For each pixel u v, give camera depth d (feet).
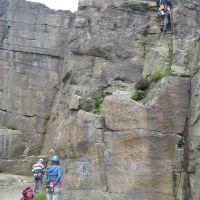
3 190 76.69
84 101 75.15
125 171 64.69
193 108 64.85
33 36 102.27
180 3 87.61
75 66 91.71
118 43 90.63
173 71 75.56
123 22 92.07
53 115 96.99
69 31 101.50
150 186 63.52
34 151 97.19
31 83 100.73
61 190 67.51
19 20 103.09
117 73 88.02
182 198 62.64
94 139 67.46
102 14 93.45
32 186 79.97
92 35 92.79
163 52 83.66
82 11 96.12
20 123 99.35
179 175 63.62
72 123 70.33
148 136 65.05
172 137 65.10
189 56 77.92
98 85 88.12
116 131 66.54
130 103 66.59
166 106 66.13
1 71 101.91
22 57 101.71
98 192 65.26
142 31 90.63
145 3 92.12
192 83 66.80
